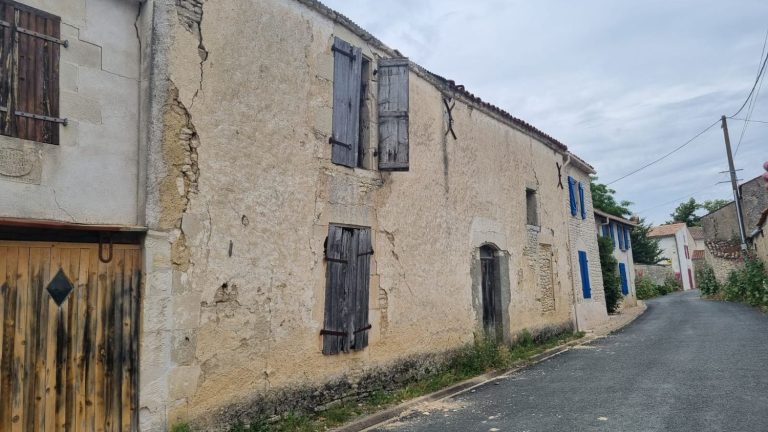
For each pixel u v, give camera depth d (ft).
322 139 21.54
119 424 14.47
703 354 30.17
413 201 26.91
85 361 13.97
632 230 119.44
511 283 35.73
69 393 13.58
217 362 16.92
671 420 17.69
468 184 31.96
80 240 14.30
